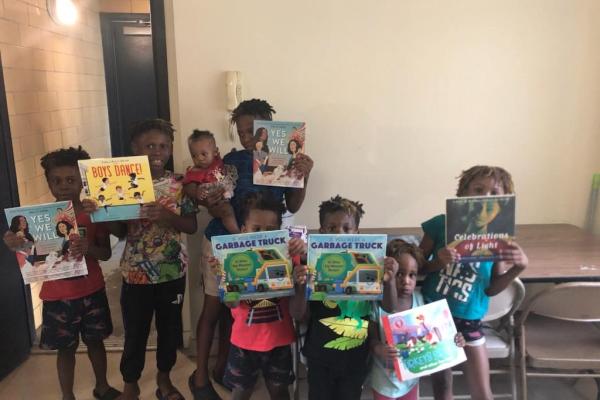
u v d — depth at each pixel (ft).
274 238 5.44
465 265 5.95
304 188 7.07
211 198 6.73
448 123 8.27
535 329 6.89
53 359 8.64
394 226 8.62
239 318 5.98
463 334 5.94
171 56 8.07
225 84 7.98
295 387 6.61
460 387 7.52
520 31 8.00
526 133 8.36
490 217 5.50
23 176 8.84
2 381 8.04
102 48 13.01
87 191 6.09
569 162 8.49
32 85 9.20
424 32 7.93
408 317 5.51
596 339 6.61
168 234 6.80
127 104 13.50
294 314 5.66
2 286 8.00
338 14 7.83
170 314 7.04
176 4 7.72
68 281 6.65
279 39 7.88
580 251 7.22
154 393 7.64
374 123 8.22
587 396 7.41
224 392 7.67
